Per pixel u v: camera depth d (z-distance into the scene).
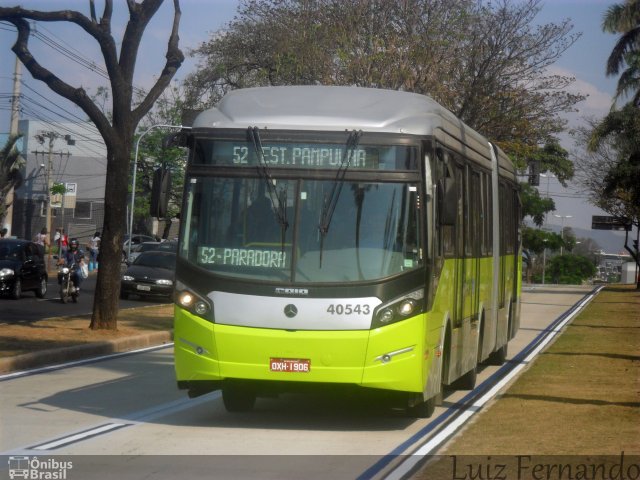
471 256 14.61
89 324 23.27
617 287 62.16
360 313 10.71
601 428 10.98
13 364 16.70
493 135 36.31
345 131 11.12
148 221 77.25
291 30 36.41
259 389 11.16
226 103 11.73
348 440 10.70
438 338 11.79
